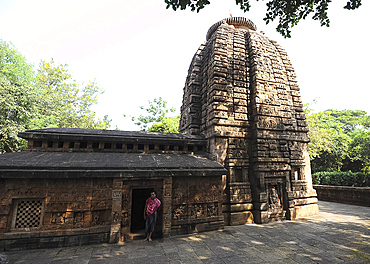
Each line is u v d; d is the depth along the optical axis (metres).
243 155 9.09
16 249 5.45
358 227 7.61
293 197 9.16
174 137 8.91
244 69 10.21
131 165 6.52
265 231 7.24
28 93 14.48
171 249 5.58
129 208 6.43
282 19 6.84
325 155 20.08
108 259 4.94
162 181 6.89
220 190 7.70
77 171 5.87
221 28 10.90
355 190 12.60
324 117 22.81
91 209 6.12
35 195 5.77
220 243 6.05
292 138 9.83
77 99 26.02
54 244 5.68
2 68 15.20
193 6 5.61
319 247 5.71
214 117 8.97
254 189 8.84
